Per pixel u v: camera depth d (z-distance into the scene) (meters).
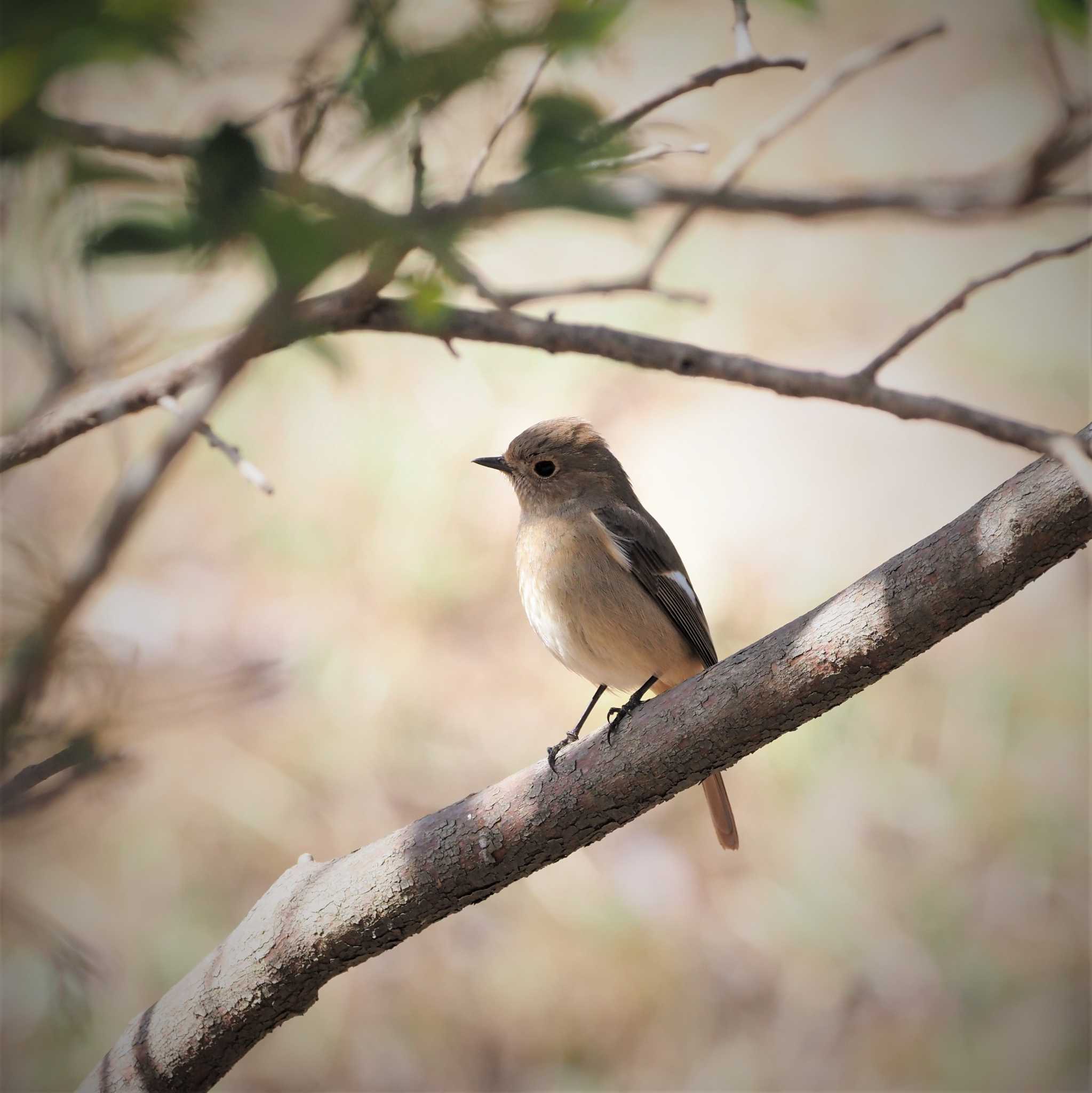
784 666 4.60
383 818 11.91
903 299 15.65
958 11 16.88
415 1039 10.87
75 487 13.42
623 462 14.17
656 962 11.29
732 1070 10.86
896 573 4.41
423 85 2.86
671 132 13.10
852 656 4.48
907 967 11.49
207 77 3.15
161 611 12.51
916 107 16.69
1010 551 4.19
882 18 16.88
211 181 2.95
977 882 11.98
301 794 11.85
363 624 13.09
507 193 3.30
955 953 11.58
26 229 3.86
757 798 12.40
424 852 4.92
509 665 13.09
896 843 12.18
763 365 5.82
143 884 11.09
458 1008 11.01
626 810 4.92
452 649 13.11
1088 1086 10.89
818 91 6.50
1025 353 15.11
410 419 14.39
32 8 2.69
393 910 4.92
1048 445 4.21
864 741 12.78
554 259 15.27
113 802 11.27
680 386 14.88
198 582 13.07
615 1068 10.90
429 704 12.65
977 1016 11.20
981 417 5.59
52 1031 9.97
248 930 5.00
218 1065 5.05
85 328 6.56
